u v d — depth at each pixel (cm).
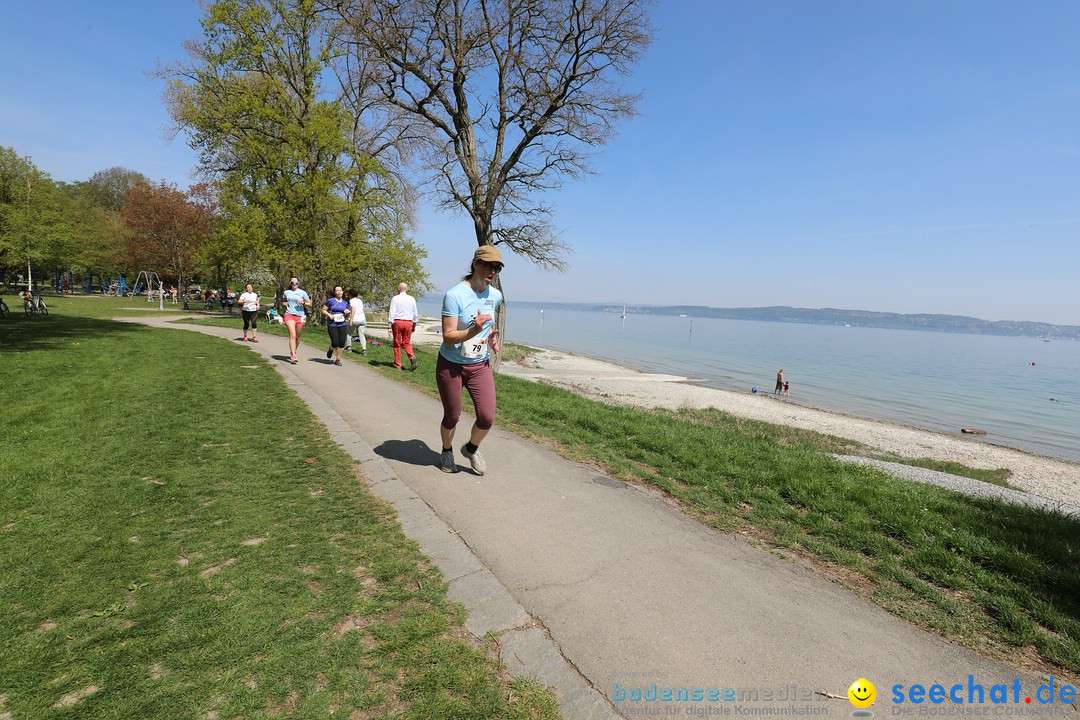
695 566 317
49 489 379
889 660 235
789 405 2220
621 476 493
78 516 341
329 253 2292
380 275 2469
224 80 2347
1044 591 298
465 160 1500
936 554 337
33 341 1130
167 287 5725
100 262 4712
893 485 515
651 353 4916
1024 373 4894
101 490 383
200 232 4062
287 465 461
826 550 346
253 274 3953
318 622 240
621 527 370
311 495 396
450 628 242
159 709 186
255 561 294
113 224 4950
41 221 2911
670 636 245
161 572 279
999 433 1984
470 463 479
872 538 365
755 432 1366
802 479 489
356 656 219
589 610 264
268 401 711
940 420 2212
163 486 397
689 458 561
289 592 263
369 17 1305
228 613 243
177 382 795
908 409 2461
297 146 2272
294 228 2316
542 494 427
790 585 300
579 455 559
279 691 197
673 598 279
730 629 253
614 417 802
